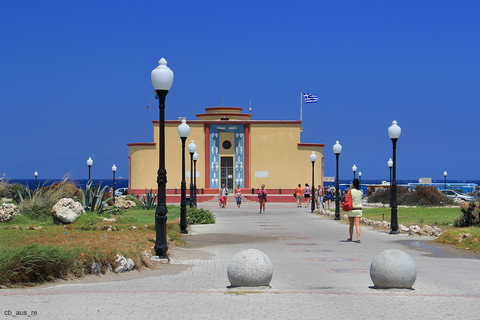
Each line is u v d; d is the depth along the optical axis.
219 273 12.48
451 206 45.94
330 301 8.94
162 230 14.61
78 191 31.00
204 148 58.12
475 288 10.44
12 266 10.32
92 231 18.70
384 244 18.95
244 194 57.00
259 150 58.28
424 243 19.20
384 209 39.09
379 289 10.13
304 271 12.73
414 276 10.12
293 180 58.12
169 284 10.80
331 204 53.44
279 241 19.94
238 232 23.38
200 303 8.67
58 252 11.14
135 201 41.94
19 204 26.00
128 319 7.59
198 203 53.03
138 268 12.88
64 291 9.88
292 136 58.34
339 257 15.52
